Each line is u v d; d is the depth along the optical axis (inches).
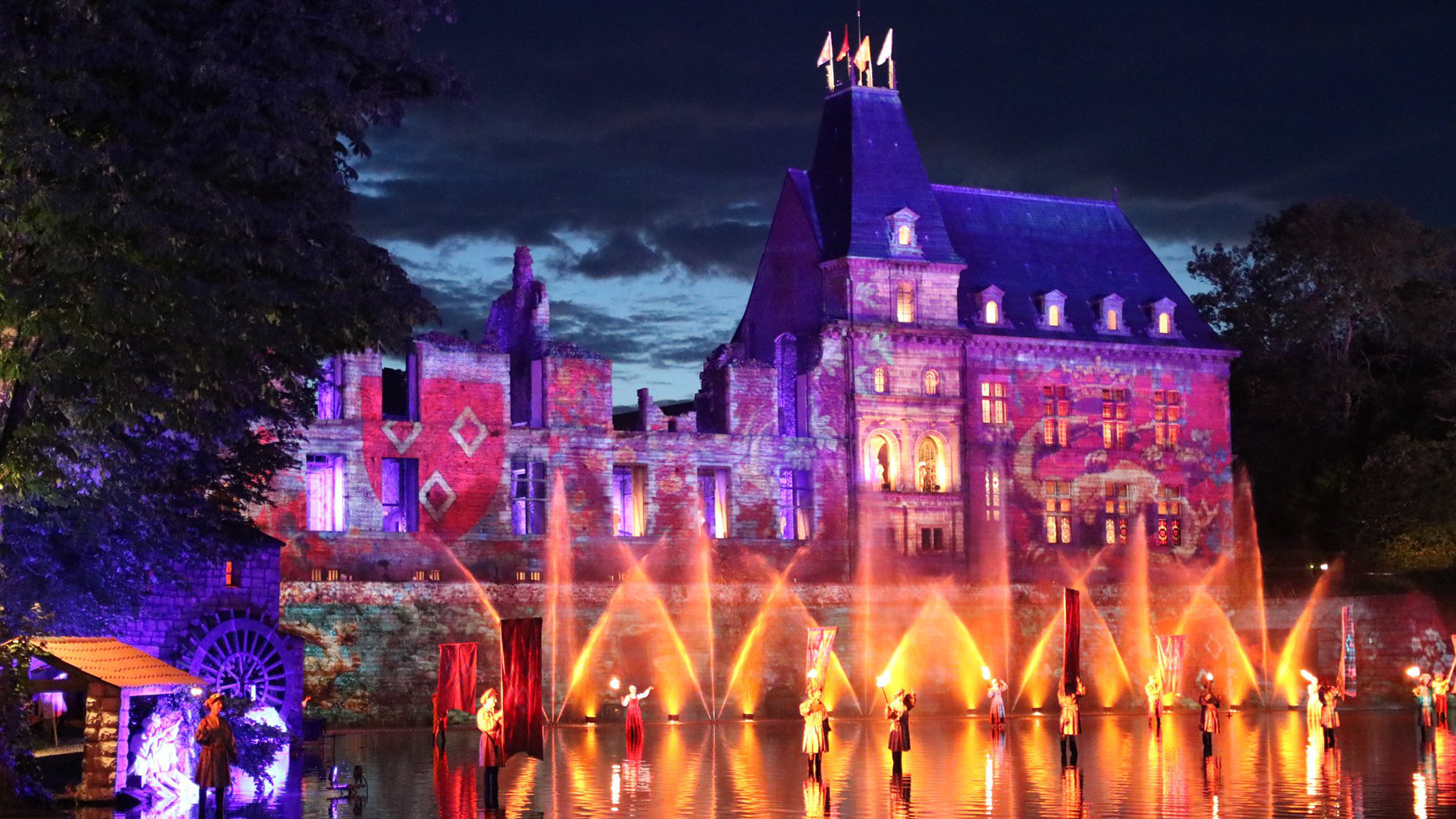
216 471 1967.3
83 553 1754.4
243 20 1316.4
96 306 1238.9
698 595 3277.6
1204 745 1966.0
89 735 1482.5
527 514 3420.3
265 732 1780.3
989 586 3592.5
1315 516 4195.4
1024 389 3860.7
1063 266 4033.0
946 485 3757.4
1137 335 4018.2
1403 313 4249.5
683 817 1385.3
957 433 3767.2
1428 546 3737.7
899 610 3479.3
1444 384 4094.5
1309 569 4104.3
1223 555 4030.5
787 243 3880.4
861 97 3850.9
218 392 1424.7
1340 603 3659.0
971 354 3806.6
